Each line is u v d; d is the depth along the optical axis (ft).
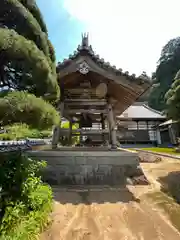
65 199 12.50
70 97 21.48
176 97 20.38
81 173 16.16
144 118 80.53
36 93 10.69
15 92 8.26
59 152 16.51
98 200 12.44
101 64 17.71
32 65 9.07
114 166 16.47
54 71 12.19
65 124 54.08
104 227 8.81
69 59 17.56
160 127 79.51
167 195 13.56
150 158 32.55
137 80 17.51
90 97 21.48
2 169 9.24
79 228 8.65
